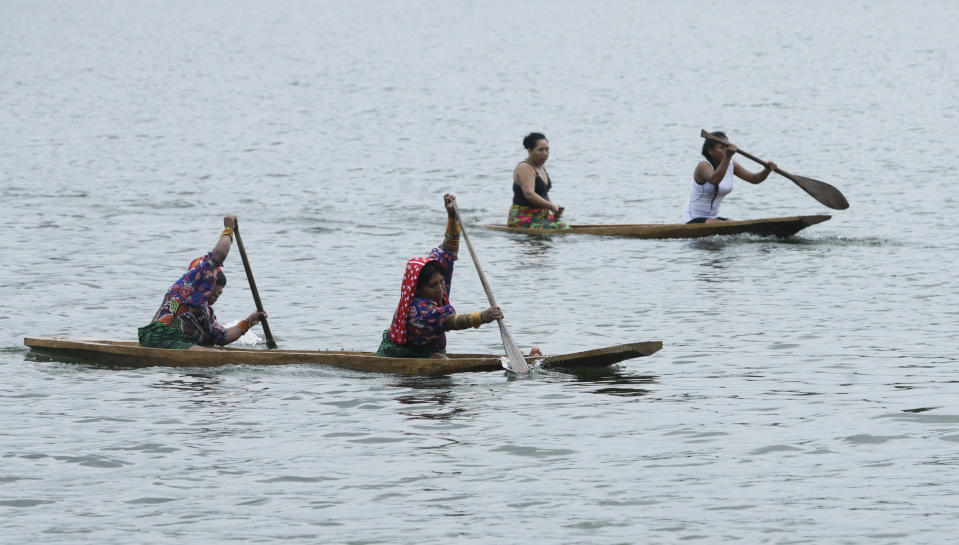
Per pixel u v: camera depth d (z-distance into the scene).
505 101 155.62
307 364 39.22
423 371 38.28
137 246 63.53
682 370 38.47
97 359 40.09
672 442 30.73
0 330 45.34
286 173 98.19
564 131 126.94
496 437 31.38
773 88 163.88
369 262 59.72
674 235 66.12
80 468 29.09
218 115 142.00
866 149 108.50
